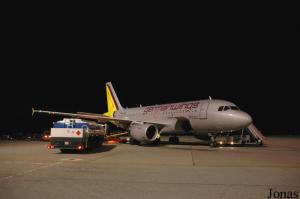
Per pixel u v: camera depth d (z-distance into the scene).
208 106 25.31
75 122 18.70
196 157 16.62
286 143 30.56
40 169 12.09
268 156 17.20
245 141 27.88
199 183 9.27
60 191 8.24
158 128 28.56
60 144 18.59
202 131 26.20
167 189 8.45
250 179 9.91
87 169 12.10
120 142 33.28
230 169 12.10
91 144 20.83
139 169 12.12
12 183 9.28
